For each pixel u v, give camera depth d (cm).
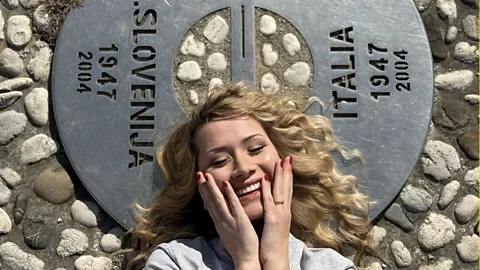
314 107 267
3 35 279
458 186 267
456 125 273
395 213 263
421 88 271
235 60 272
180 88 271
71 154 262
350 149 264
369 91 270
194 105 269
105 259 258
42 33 279
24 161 266
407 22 278
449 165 268
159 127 265
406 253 259
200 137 219
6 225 260
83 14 277
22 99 273
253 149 213
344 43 275
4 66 275
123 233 261
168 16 277
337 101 269
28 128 270
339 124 266
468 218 264
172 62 272
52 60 275
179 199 233
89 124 265
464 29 282
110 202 258
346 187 248
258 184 209
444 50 281
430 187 266
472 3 284
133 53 272
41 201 263
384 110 268
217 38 276
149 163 262
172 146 235
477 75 279
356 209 251
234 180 209
